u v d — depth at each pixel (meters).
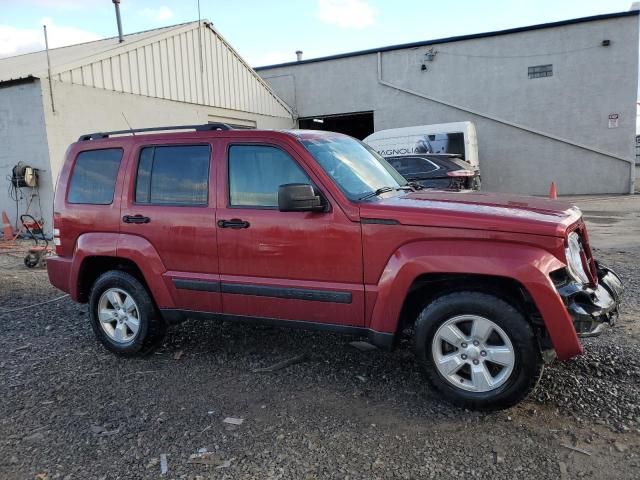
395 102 22.11
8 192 12.19
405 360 4.50
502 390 3.43
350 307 3.83
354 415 3.58
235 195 4.23
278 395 3.92
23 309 6.53
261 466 3.03
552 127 20.02
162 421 3.58
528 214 3.50
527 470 2.90
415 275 3.54
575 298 3.33
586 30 19.00
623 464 2.92
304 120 24.55
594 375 3.96
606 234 10.48
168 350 4.91
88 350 5.00
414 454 3.10
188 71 16.27
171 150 4.54
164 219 4.46
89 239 4.82
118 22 15.46
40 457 3.21
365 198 3.91
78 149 5.04
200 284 4.34
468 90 20.94
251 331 5.34
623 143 19.22
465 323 3.57
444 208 3.61
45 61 13.88
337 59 22.84
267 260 4.08
